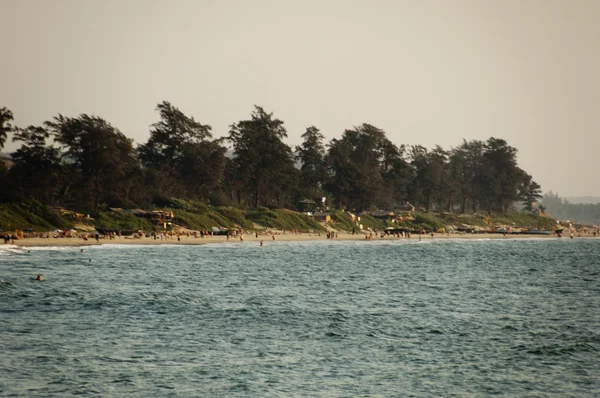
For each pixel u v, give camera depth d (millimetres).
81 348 152000
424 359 150625
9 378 128750
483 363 147875
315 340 166875
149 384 128125
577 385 133000
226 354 150875
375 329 181750
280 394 124562
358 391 127312
